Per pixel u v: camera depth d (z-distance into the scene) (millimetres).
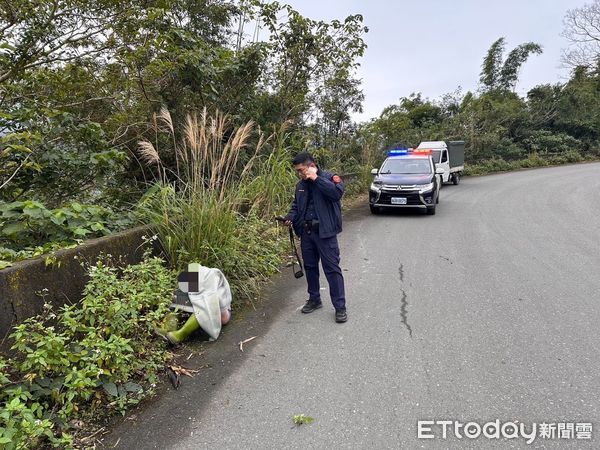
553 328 3768
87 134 5129
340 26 10094
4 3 4809
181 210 4594
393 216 10562
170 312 3633
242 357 3420
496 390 2840
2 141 3879
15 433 2078
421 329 3828
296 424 2551
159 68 6273
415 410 2652
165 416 2668
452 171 18688
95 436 2482
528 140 29875
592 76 34156
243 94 8523
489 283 5066
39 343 2453
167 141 6961
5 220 3584
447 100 29844
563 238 7426
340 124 13797
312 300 4359
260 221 6000
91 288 3045
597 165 26500
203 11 9352
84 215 4078
